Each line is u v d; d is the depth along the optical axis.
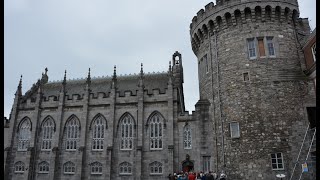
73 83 61.50
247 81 37.12
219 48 40.62
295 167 31.59
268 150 33.78
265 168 33.28
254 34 38.22
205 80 43.16
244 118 35.94
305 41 37.25
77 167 48.31
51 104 53.62
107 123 49.84
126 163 47.19
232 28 39.78
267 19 38.47
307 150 33.00
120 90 55.56
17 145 53.28
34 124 52.75
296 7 39.28
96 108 51.16
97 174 47.72
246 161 34.41
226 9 39.75
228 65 39.03
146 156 46.34
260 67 37.03
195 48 47.78
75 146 50.34
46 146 51.81
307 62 36.78
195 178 34.75
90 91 52.53
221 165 36.81
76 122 51.72
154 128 47.69
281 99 35.41
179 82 54.88
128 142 48.19
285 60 37.09
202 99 43.38
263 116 35.09
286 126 34.28
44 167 50.88
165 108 47.91
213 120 39.91
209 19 41.78
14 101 55.22
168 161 44.44
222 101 38.69
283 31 38.28
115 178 46.69
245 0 38.69
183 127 45.84
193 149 44.25
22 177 51.22
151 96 49.00
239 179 34.38
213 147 40.16
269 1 38.09
